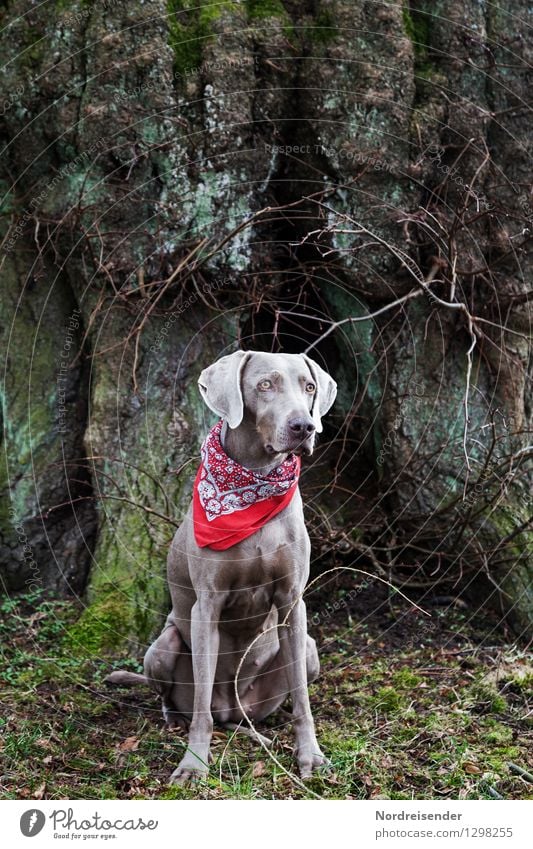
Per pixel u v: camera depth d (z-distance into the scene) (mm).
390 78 5465
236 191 5492
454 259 5297
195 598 4199
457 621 5512
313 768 3803
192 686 4320
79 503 5785
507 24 5723
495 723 4355
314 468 6059
